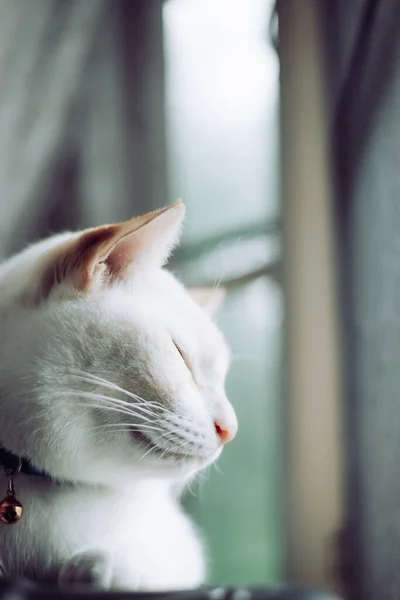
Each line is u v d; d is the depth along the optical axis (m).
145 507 0.51
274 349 0.89
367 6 0.58
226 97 0.99
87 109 1.02
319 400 0.75
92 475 0.48
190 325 0.52
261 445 0.90
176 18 1.02
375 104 0.59
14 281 0.50
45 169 0.97
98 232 0.49
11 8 0.92
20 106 0.93
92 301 0.49
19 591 0.36
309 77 0.75
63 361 0.48
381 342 0.60
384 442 0.59
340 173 0.70
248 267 0.90
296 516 0.75
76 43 0.97
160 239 0.51
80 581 0.45
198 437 0.49
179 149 1.02
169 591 0.35
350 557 0.71
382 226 0.59
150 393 0.48
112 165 1.03
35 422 0.47
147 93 1.04
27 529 0.48
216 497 0.90
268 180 0.92
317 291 0.75
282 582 0.76
